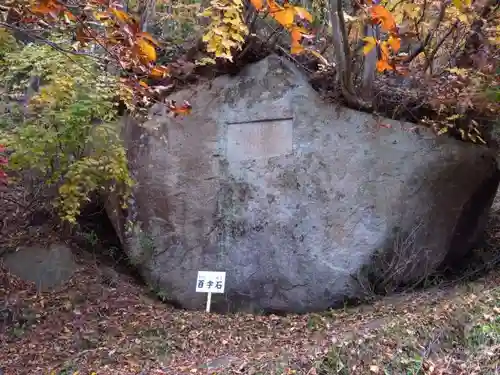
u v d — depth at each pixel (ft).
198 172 23.53
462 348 15.34
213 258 22.77
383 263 21.12
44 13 12.62
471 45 22.12
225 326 19.83
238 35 18.57
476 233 23.02
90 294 21.34
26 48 21.27
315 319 19.66
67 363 16.62
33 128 20.07
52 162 21.48
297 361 15.35
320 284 21.30
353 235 21.40
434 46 24.14
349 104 22.29
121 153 21.27
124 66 14.35
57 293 21.16
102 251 24.84
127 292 22.21
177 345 18.06
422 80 22.99
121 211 24.50
